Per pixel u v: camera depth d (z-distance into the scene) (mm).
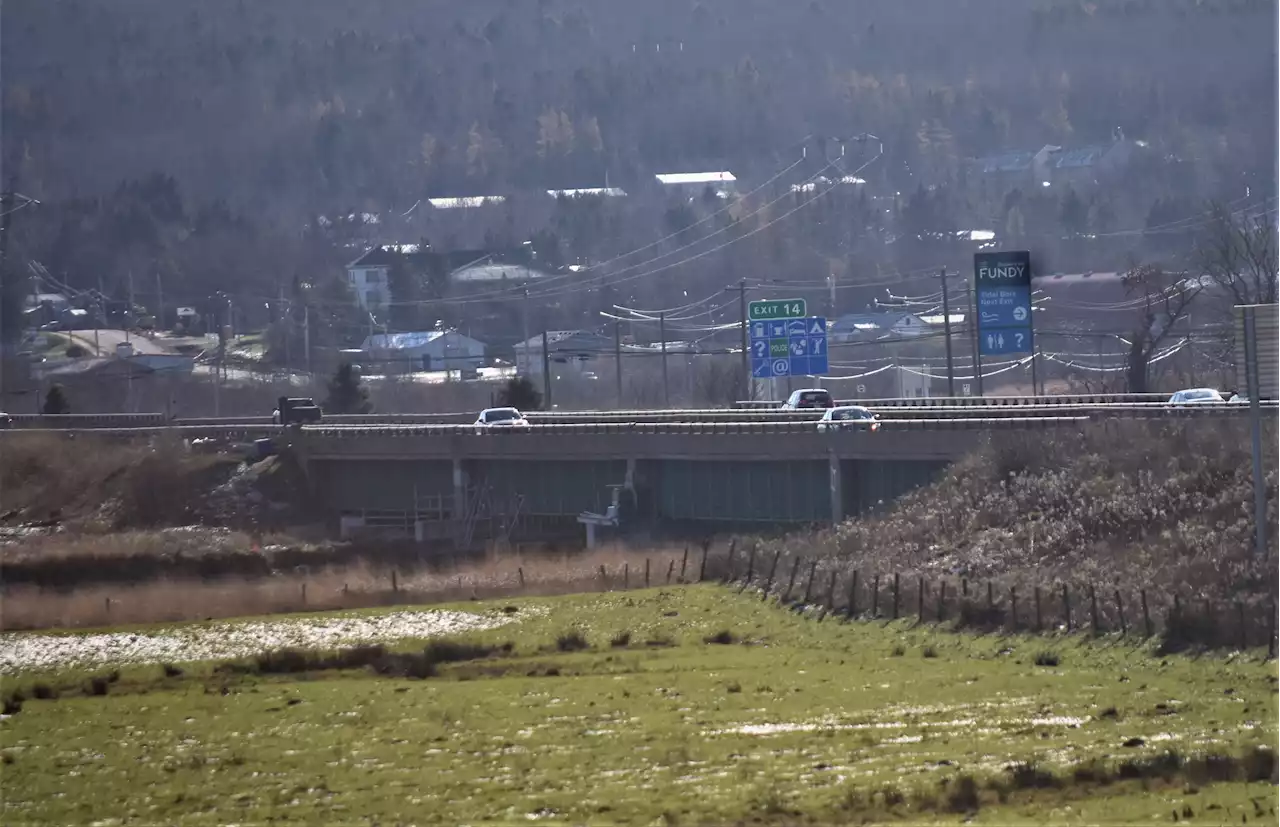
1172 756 114562
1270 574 165000
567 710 149500
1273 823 98938
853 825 104312
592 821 109625
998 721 134750
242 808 119875
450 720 147875
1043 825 101312
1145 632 160125
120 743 146125
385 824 112312
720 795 114562
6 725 156875
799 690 153375
